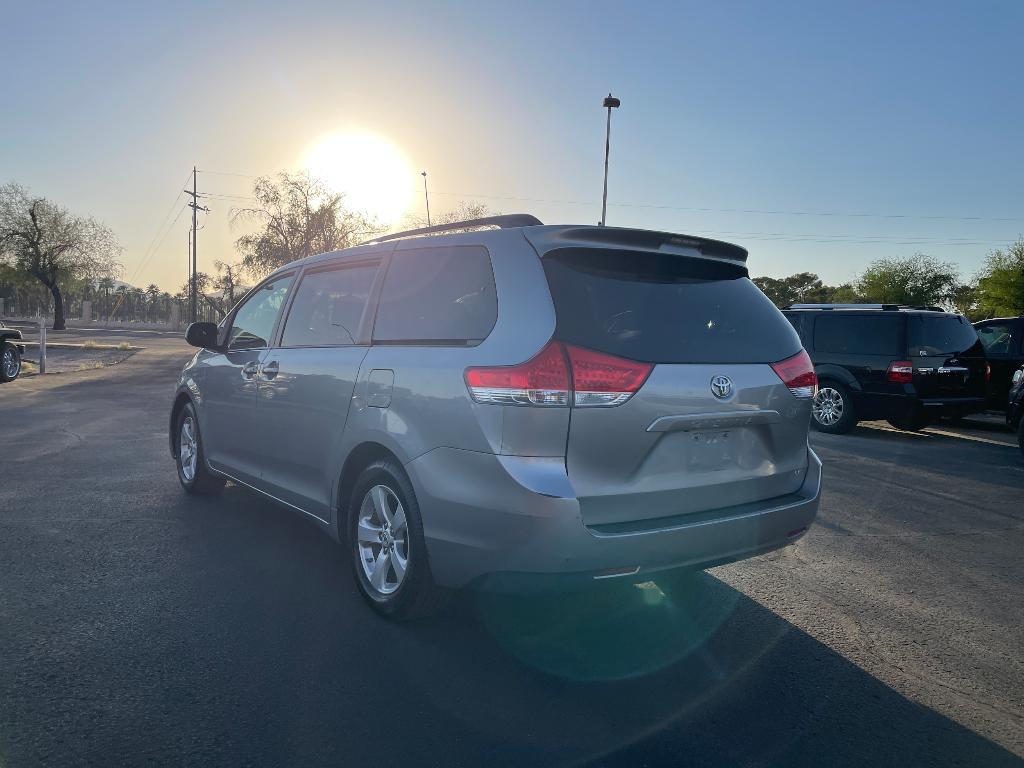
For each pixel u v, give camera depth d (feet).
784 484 11.78
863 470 25.79
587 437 9.60
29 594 12.47
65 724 8.66
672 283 11.15
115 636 11.00
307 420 13.47
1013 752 8.69
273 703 9.25
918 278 179.83
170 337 139.23
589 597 13.15
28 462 23.18
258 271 127.44
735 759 8.38
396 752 8.30
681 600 13.10
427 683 9.87
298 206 125.39
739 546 10.81
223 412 16.83
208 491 18.93
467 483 9.95
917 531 18.01
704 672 10.44
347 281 13.83
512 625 11.84
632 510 9.98
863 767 8.32
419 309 11.76
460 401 10.07
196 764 7.98
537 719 9.09
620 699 9.62
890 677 10.47
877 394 33.35
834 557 15.81
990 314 138.92
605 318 10.10
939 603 13.30
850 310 34.81
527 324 9.85
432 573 10.60
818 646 11.41
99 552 14.67
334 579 13.56
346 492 12.80
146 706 9.10
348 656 10.57
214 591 12.84
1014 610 13.05
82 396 41.60
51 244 163.94
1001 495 22.17
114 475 21.44
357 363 12.34
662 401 10.06
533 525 9.36
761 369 11.32
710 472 10.75
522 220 11.55
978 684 10.34
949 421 40.93
